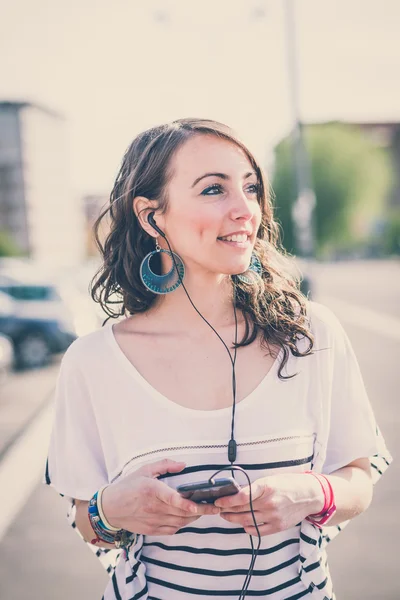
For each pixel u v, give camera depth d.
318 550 1.54
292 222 42.47
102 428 1.62
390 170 70.12
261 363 1.59
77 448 1.65
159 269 1.75
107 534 1.51
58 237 76.94
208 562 1.51
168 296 1.66
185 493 1.37
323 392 1.60
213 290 1.64
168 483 1.51
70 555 3.90
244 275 1.64
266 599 1.50
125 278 1.75
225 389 1.57
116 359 1.61
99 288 1.83
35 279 11.62
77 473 1.65
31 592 3.46
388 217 66.56
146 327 1.66
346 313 17.91
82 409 1.65
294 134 20.95
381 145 70.75
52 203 76.19
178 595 1.52
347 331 13.65
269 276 1.72
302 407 1.58
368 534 3.94
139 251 1.72
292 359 1.59
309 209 21.12
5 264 13.46
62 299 11.58
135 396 1.58
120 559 1.64
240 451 1.52
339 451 1.64
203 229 1.54
